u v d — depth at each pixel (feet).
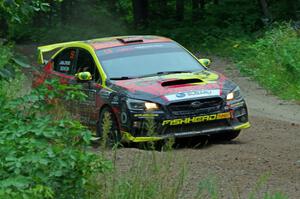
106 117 41.29
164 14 244.22
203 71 72.38
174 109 64.49
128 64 71.82
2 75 40.29
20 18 44.37
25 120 38.24
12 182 32.99
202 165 56.54
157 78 68.74
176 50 75.20
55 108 41.06
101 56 72.90
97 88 69.77
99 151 62.23
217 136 70.90
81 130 37.24
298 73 116.37
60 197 36.06
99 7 267.39
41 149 35.63
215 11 205.16
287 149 64.90
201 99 65.46
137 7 236.84
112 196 40.09
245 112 68.80
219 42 177.88
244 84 121.29
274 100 105.40
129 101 64.90
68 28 249.75
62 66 79.36
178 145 66.44
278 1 200.95
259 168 55.77
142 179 42.88
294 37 140.05
